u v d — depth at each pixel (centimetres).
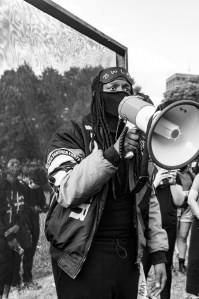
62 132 188
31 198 286
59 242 178
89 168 162
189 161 153
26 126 286
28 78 290
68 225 178
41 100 304
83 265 177
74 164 176
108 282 179
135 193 186
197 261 415
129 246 188
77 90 338
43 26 302
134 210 189
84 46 342
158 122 148
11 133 273
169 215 403
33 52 294
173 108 149
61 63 321
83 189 164
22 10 283
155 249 216
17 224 273
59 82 320
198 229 414
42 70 303
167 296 410
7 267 264
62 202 172
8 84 272
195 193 414
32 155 290
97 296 178
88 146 184
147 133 141
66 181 169
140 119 153
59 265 179
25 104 287
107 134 183
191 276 418
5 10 269
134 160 189
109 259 180
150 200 216
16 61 278
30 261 284
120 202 185
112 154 161
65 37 323
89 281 177
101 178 163
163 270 217
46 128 306
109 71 192
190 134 157
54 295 296
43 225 297
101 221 181
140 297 204
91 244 179
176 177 416
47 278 297
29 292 279
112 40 360
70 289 179
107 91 190
